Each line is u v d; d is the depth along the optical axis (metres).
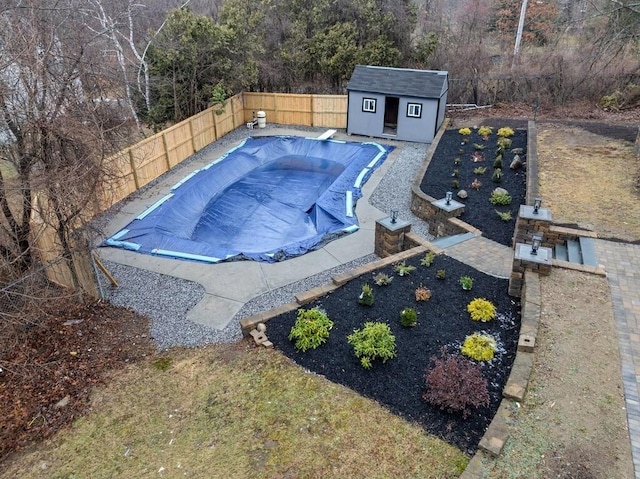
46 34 8.39
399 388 6.95
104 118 9.04
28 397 7.45
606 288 8.27
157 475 5.98
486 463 5.46
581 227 10.71
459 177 14.92
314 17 23.83
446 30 27.98
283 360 7.71
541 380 6.45
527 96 22.58
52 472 6.16
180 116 20.39
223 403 7.02
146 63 19.53
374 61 23.56
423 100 18.64
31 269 8.72
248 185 16.58
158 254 11.73
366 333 7.76
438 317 8.34
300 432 6.38
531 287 8.23
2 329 8.44
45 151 7.82
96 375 7.89
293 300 9.74
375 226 12.11
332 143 19.55
